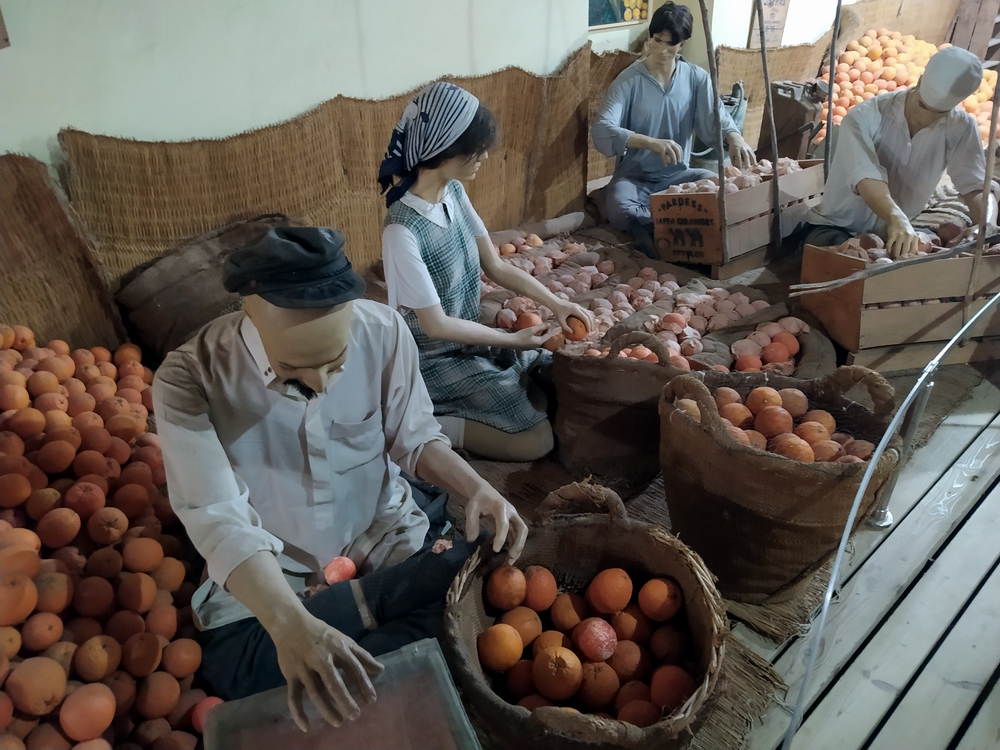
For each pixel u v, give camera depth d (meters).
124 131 2.22
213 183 2.41
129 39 2.13
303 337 0.98
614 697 1.29
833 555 1.48
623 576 1.38
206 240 2.41
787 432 1.58
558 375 1.99
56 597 1.20
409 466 1.41
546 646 1.34
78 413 1.76
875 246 2.46
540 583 1.41
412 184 1.84
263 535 1.13
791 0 4.37
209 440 1.16
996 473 1.92
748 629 1.56
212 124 2.40
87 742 1.06
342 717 0.97
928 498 1.85
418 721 1.02
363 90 2.78
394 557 1.50
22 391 1.72
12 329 1.96
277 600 1.03
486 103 3.15
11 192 1.99
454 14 2.93
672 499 1.66
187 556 1.52
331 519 1.38
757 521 1.45
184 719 1.21
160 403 1.13
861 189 2.59
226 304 2.25
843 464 1.34
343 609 1.34
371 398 1.32
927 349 2.33
